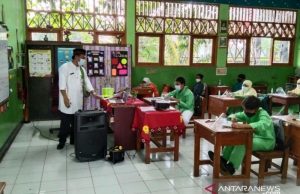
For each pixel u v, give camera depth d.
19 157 4.04
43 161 3.90
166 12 7.28
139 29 7.18
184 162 3.93
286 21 8.30
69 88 4.35
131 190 3.09
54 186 3.16
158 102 3.95
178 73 7.57
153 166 3.77
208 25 7.64
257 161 3.55
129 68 6.60
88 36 6.77
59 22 6.52
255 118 3.34
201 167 3.74
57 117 6.16
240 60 8.16
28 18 6.33
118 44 6.46
